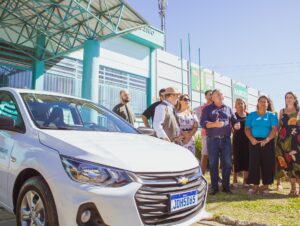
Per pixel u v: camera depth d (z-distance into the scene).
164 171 3.14
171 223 3.11
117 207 2.84
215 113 6.40
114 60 17.89
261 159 6.67
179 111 6.68
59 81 15.09
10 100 4.26
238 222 4.62
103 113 4.85
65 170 3.03
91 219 2.89
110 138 3.73
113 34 11.32
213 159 6.45
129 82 18.94
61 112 4.26
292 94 6.55
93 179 2.94
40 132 3.59
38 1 10.81
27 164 3.33
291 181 6.57
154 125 5.48
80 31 12.99
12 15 12.76
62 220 2.92
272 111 7.02
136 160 3.14
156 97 20.70
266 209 5.44
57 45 14.17
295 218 4.96
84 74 11.75
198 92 25.34
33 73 14.14
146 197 2.96
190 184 3.35
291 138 6.50
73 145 3.21
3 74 13.15
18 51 13.64
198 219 3.42
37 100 4.26
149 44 19.98
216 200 6.02
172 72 22.48
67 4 11.43
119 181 2.94
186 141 6.48
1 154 3.86
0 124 3.75
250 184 7.12
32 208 3.26
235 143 7.61
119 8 11.18
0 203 3.83
